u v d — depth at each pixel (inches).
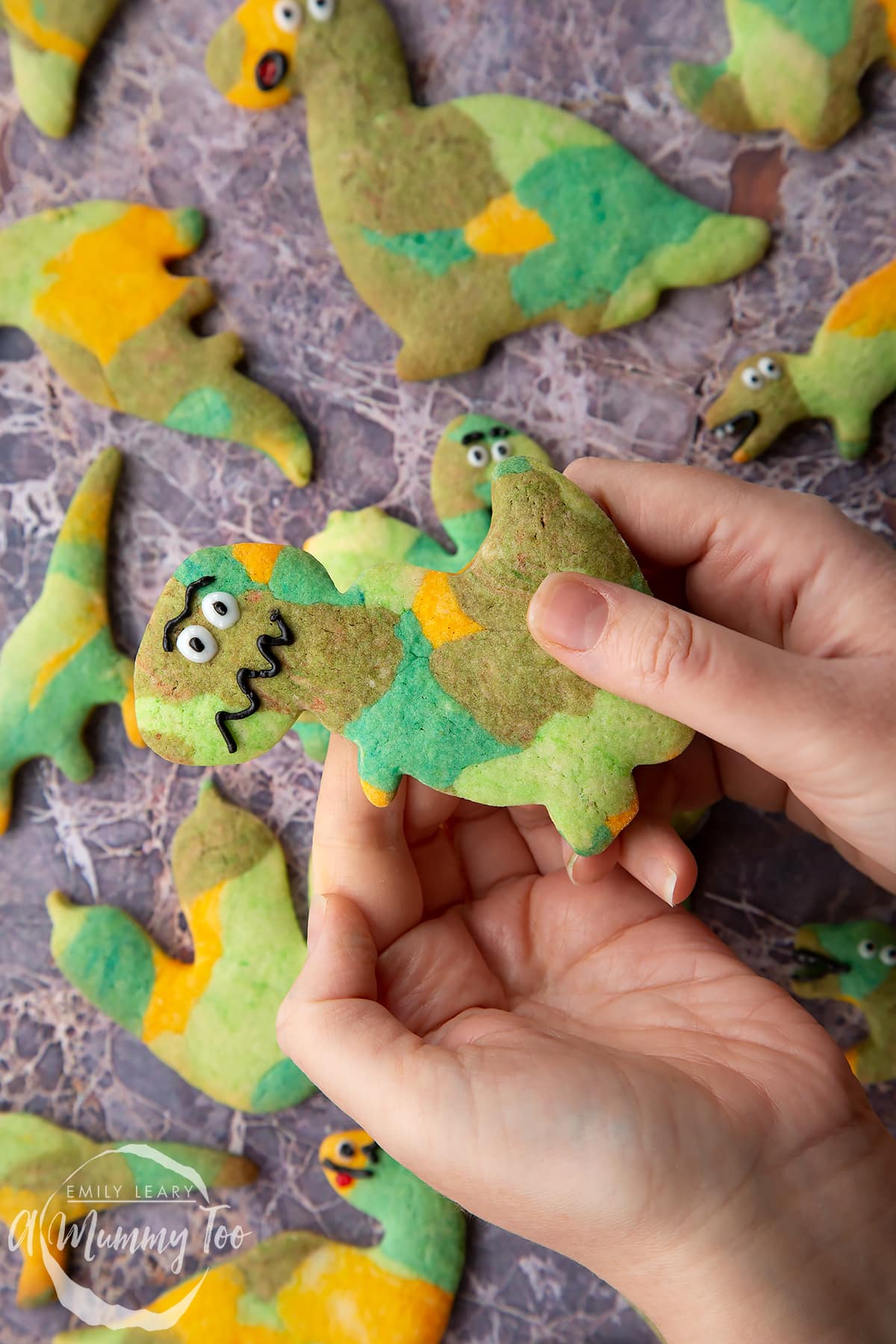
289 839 16.0
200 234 15.7
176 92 15.7
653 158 15.3
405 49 15.4
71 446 16.2
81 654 15.7
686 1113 10.8
